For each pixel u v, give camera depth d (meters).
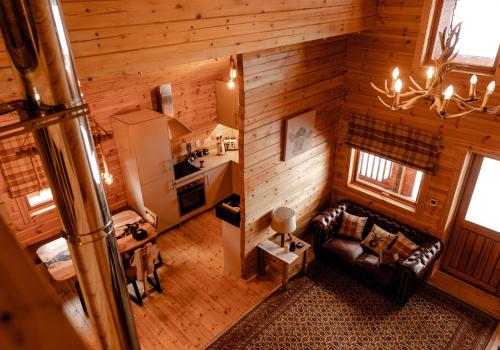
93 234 1.26
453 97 3.28
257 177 4.88
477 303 5.08
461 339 4.57
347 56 5.52
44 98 1.05
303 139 5.30
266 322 4.80
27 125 1.02
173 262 5.81
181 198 6.45
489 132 4.47
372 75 5.34
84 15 2.31
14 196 4.96
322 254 5.70
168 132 5.79
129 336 1.49
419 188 5.38
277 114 4.79
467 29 4.42
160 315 4.91
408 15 4.70
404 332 4.65
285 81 4.69
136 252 4.71
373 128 5.57
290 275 5.39
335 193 6.61
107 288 1.36
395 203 5.77
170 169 6.04
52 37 1.00
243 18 3.24
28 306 0.34
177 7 2.76
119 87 5.41
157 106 6.12
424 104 4.94
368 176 6.19
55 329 0.36
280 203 5.53
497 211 4.92
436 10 4.54
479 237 5.18
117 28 2.48
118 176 6.11
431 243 5.15
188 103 6.52
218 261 5.84
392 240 5.37
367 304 5.04
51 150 1.10
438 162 5.04
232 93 6.48
